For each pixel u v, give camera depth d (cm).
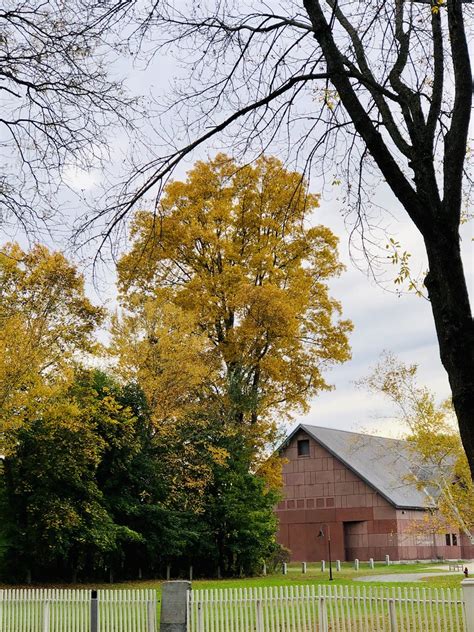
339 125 791
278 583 3072
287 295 3472
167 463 3347
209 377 3453
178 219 3434
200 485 3388
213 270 3547
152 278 3388
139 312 3319
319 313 3625
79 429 2859
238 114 732
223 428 3478
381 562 5453
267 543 3712
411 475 3222
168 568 3466
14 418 2406
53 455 2844
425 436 3069
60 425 2786
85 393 2958
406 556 5478
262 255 3416
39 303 2492
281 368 3494
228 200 3509
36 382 2441
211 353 3472
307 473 5900
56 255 2505
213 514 3588
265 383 3600
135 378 3288
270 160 3506
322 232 3547
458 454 3073
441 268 633
